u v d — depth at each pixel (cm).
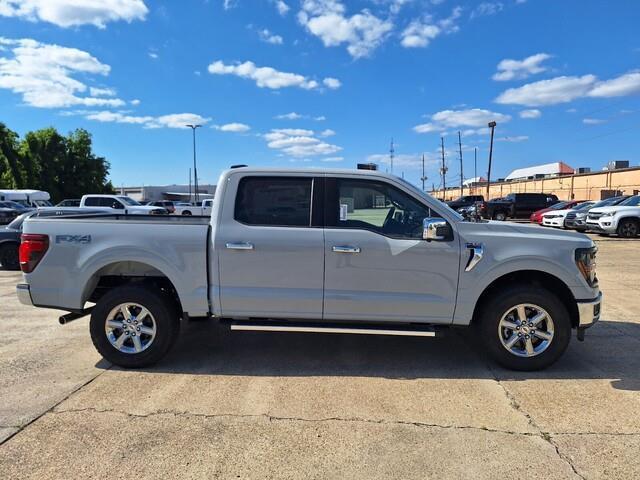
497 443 320
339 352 505
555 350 441
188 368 456
